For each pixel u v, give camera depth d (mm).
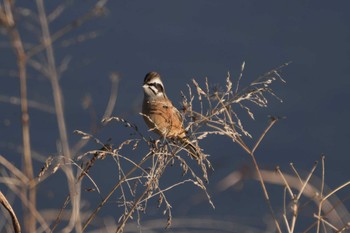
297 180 6578
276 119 6398
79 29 20562
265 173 6590
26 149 7328
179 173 15148
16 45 7762
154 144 6121
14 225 5617
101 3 9367
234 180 6801
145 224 8391
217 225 10375
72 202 6449
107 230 7414
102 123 6871
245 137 17844
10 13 7746
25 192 7168
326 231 6277
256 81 6316
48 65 8305
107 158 14742
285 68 21500
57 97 7969
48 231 6613
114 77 14766
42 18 8500
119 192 13805
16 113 16594
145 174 6340
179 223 8594
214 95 6230
